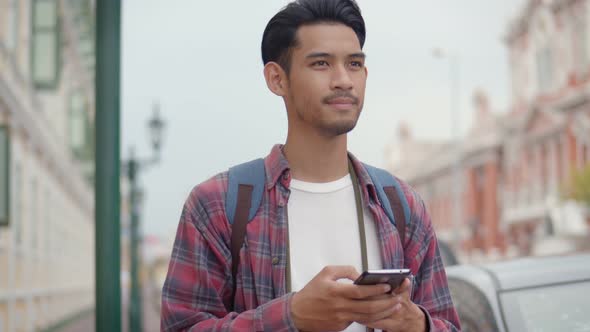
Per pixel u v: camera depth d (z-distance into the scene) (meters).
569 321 2.44
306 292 1.43
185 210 1.67
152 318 31.20
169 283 1.63
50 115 16.53
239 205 1.64
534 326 2.45
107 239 2.65
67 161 19.47
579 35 38.56
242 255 1.62
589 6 37.62
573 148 38.94
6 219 11.66
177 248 1.65
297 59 1.64
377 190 1.70
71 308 20.56
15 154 12.55
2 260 11.46
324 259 1.64
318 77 1.61
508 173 46.06
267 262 1.61
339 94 1.61
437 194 56.62
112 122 2.70
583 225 36.12
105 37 2.72
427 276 1.72
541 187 41.81
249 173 1.69
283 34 1.66
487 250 47.50
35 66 14.60
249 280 1.61
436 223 56.91
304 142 1.67
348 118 1.62
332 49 1.61
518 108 44.78
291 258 1.63
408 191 1.75
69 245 20.34
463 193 50.50
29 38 14.03
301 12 1.64
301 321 1.43
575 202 37.03
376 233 1.67
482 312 2.53
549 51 41.31
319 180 1.69
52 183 17.08
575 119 38.88
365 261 1.64
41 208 15.38
